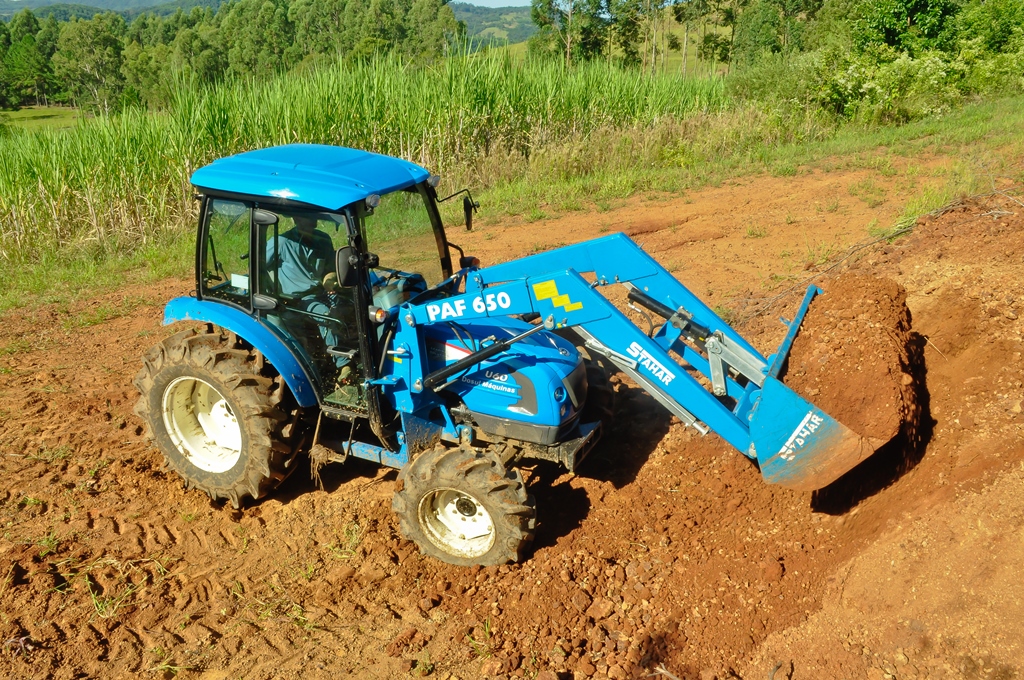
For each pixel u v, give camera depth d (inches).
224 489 200.2
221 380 188.2
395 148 547.2
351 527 198.2
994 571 139.2
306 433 203.6
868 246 316.5
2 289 398.6
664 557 179.9
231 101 505.4
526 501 171.2
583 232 425.4
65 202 463.5
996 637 130.9
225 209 187.0
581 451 189.9
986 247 256.5
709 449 215.3
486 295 173.3
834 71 717.9
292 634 164.1
